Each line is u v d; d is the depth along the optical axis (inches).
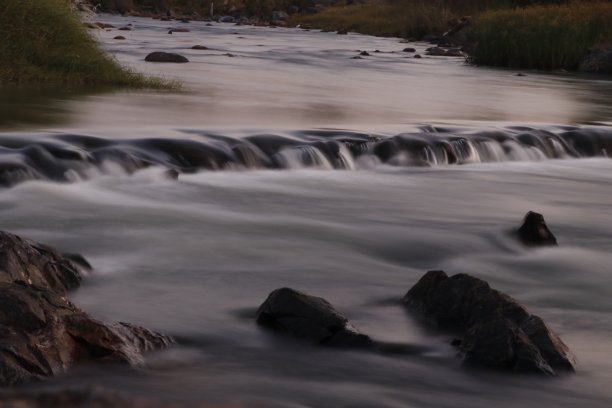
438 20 2411.4
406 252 347.9
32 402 185.5
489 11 1979.6
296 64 1259.8
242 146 491.5
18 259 240.2
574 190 498.3
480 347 223.1
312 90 855.7
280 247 342.0
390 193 463.2
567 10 1654.8
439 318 251.0
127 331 219.9
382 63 1398.9
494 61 1477.6
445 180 505.0
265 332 239.5
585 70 1412.4
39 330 202.1
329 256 334.0
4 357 189.5
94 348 208.2
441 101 814.5
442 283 258.2
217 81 891.4
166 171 448.5
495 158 566.9
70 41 799.7
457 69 1347.2
